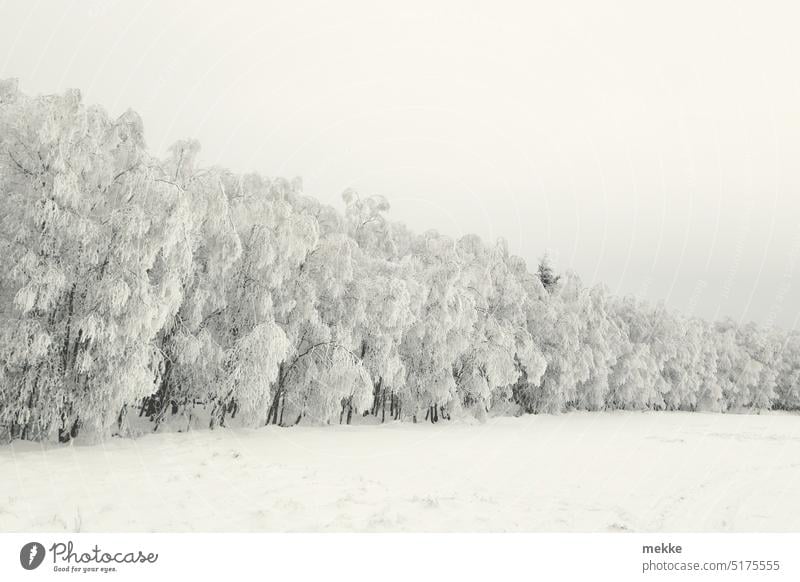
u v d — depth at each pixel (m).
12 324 12.57
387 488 10.45
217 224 16.16
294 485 10.22
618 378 43.31
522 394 36.00
